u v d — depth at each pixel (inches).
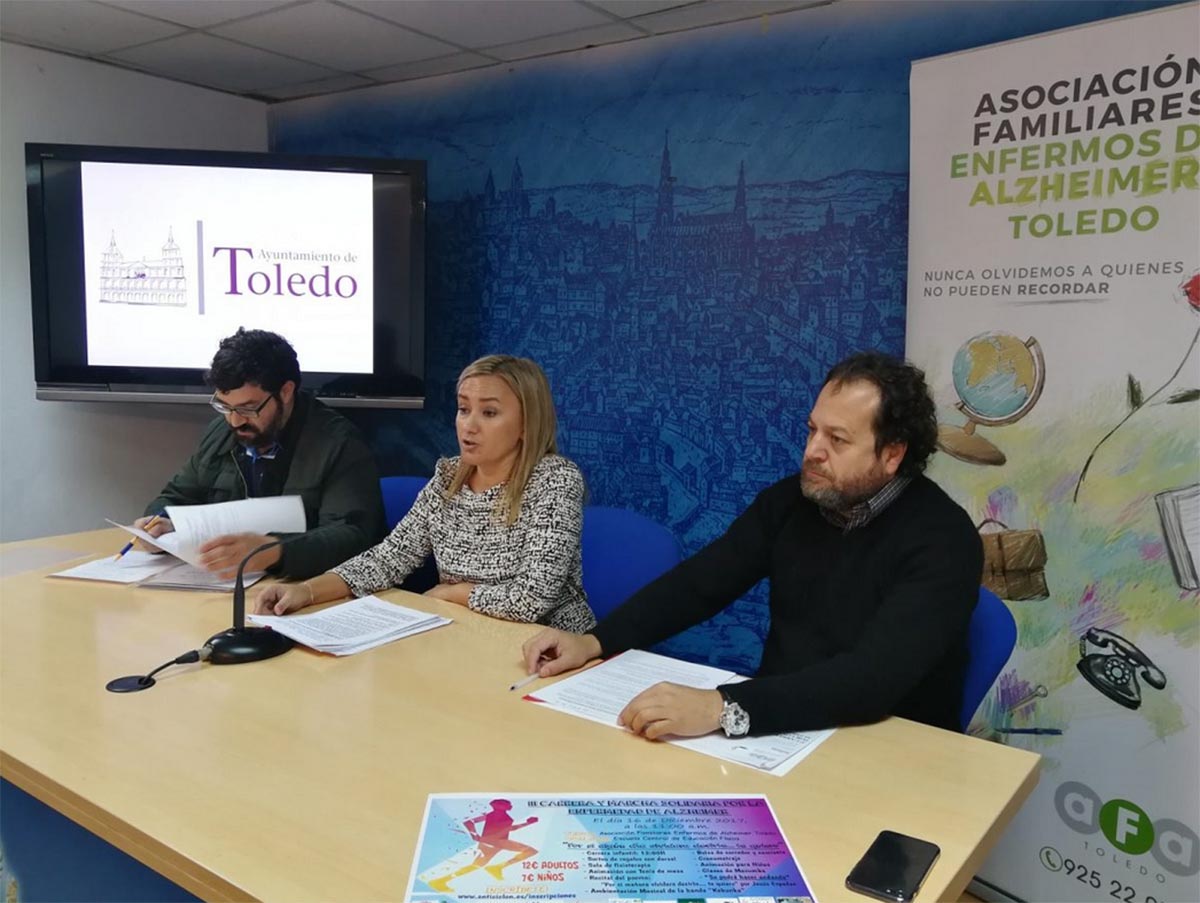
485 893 31.6
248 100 144.9
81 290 120.9
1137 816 73.3
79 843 54.1
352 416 145.3
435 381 136.9
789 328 103.7
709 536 111.8
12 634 59.1
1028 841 79.6
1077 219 73.9
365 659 55.8
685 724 44.0
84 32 112.4
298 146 145.7
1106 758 74.7
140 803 37.5
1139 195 70.6
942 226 82.3
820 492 54.8
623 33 109.6
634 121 112.9
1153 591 71.3
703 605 61.3
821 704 45.3
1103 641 74.2
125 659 54.8
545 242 122.7
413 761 41.6
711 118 106.8
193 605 66.3
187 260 123.0
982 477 80.5
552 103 119.9
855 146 97.3
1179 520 69.6
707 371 110.3
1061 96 74.3
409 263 124.6
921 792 39.6
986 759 42.9
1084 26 72.7
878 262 96.9
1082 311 74.0
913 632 48.6
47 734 44.1
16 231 120.4
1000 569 79.7
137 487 135.3
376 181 123.3
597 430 120.7
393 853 34.1
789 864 33.7
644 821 36.5
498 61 122.4
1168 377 69.7
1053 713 77.4
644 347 115.1
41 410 124.9
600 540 79.6
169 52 120.3
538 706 48.5
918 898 31.9
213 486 93.6
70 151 118.3
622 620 58.7
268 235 123.9
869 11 95.0
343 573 71.5
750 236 105.2
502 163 125.6
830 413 53.7
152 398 123.7
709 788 39.4
